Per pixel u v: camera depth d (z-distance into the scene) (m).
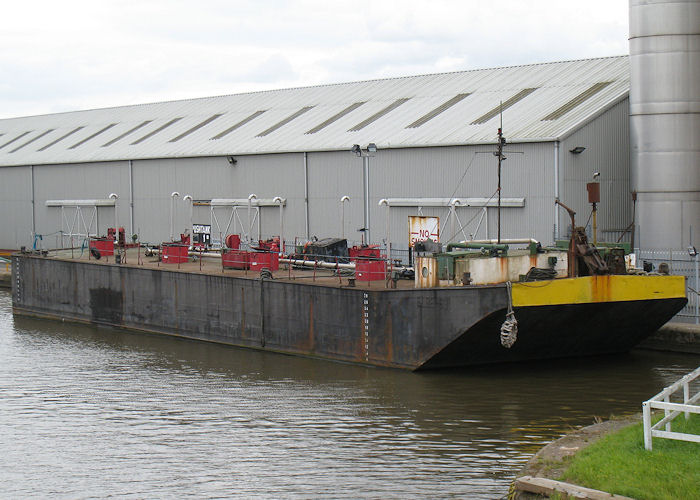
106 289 52.31
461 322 33.97
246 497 23.86
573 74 53.94
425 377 35.41
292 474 25.38
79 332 50.88
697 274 40.62
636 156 44.41
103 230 71.44
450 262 34.88
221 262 51.00
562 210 45.28
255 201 57.16
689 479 18.70
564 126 46.06
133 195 68.50
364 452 26.97
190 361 41.03
